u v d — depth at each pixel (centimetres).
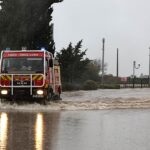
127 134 1448
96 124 1714
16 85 2605
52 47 4644
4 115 2058
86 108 2464
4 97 2612
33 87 2592
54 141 1297
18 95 2598
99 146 1225
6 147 1195
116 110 2375
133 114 2145
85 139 1341
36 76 2595
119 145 1242
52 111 2297
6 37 4409
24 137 1364
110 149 1182
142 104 2725
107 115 2081
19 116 2008
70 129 1557
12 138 1344
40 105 2561
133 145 1242
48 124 1695
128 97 3388
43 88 2592
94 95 3744
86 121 1814
